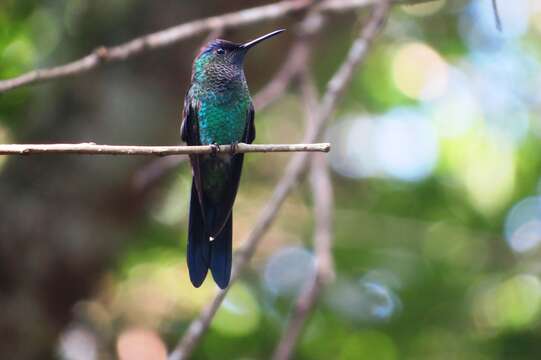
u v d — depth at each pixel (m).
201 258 7.22
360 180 15.43
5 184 9.90
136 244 12.52
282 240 13.96
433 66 15.50
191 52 10.69
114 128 10.15
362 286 12.33
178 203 13.09
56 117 10.15
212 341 11.80
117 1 10.25
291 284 12.60
